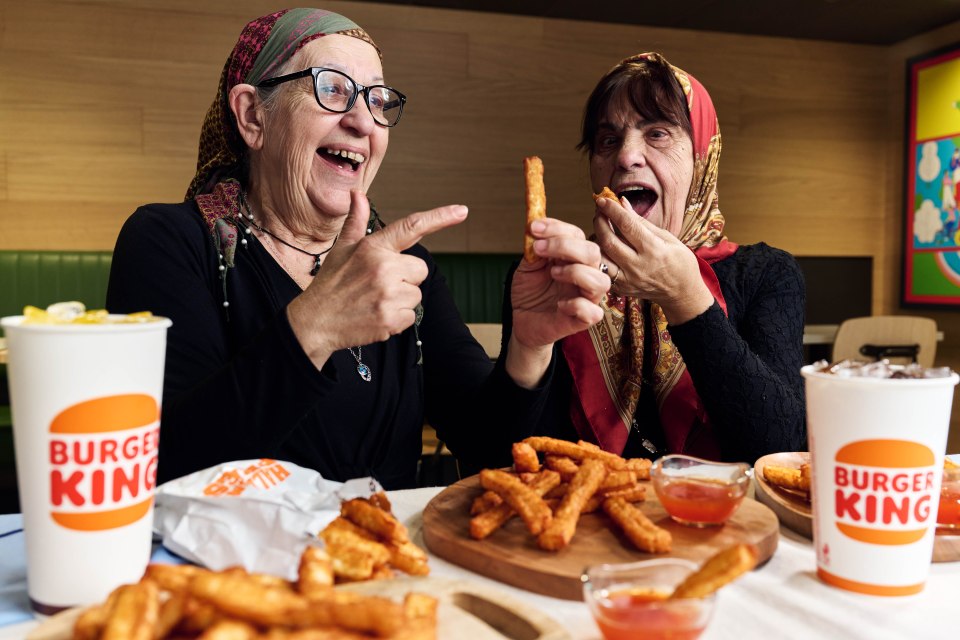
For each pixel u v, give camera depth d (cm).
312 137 136
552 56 488
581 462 91
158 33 419
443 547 77
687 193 160
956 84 484
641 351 153
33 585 61
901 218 536
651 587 60
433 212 97
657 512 85
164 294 127
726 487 78
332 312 96
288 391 97
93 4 408
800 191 540
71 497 59
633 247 115
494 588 64
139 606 47
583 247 101
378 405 138
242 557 66
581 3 459
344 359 136
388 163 465
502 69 480
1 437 297
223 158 149
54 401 58
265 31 139
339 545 66
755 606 66
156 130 421
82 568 59
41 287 387
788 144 536
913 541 66
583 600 68
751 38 523
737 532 78
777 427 124
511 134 484
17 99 399
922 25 503
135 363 60
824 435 68
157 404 63
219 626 46
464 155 477
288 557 65
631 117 155
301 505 69
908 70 525
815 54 536
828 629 61
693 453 150
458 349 152
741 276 158
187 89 425
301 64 136
